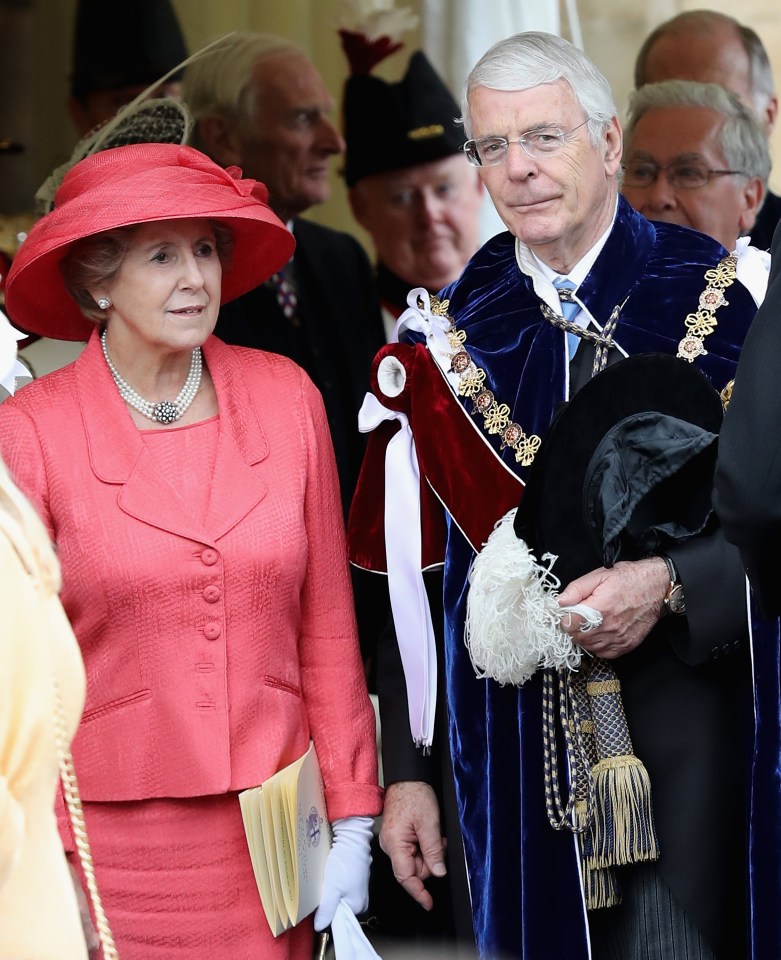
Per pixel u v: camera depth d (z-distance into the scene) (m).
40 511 8.48
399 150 15.90
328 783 9.38
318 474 9.32
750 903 9.24
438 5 16.28
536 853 9.55
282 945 8.80
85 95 15.62
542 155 9.45
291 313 15.16
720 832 9.33
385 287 15.90
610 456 9.02
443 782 10.34
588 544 9.12
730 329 9.80
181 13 15.73
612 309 9.95
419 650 10.23
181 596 8.55
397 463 10.44
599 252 9.98
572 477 9.10
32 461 8.62
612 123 9.73
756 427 7.75
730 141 15.49
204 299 8.77
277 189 15.65
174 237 8.65
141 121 13.88
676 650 9.33
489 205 16.44
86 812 8.55
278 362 9.55
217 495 8.72
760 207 15.90
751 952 9.23
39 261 8.76
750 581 8.27
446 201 16.12
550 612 8.99
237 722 8.62
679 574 9.09
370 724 9.57
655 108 15.66
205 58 15.59
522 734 9.64
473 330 10.39
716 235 15.76
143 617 8.53
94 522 8.54
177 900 8.55
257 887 8.64
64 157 14.94
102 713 8.58
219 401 9.02
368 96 15.90
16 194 15.33
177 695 8.52
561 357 9.99
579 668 9.45
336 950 8.95
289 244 9.52
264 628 8.78
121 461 8.66
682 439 9.08
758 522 7.79
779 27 16.34
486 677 9.78
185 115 14.02
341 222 15.79
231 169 9.18
